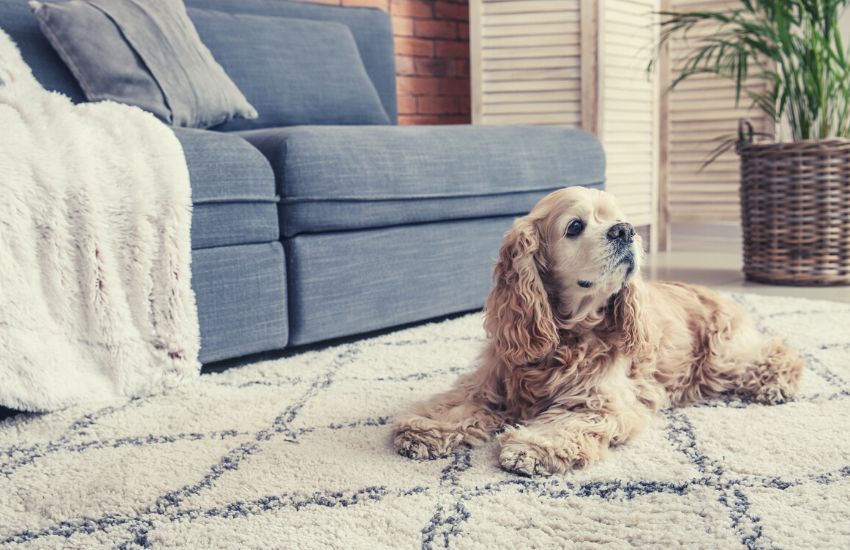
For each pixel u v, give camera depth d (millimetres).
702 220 4320
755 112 4090
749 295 2859
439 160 2389
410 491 1256
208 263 1944
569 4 3701
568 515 1150
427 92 4117
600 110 3738
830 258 3113
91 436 1562
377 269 2301
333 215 2162
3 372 1650
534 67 3787
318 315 2176
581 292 1504
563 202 1546
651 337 1580
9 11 2445
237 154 1985
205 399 1774
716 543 1055
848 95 3119
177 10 2639
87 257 1765
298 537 1108
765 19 3363
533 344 1509
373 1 3816
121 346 1808
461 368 1988
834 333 2256
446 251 2484
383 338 2332
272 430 1568
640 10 3914
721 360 1731
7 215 1663
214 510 1208
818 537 1059
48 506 1248
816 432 1470
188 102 2480
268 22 3016
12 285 1671
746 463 1330
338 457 1414
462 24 4270
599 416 1443
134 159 1826
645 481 1269
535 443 1342
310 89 2998
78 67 2387
